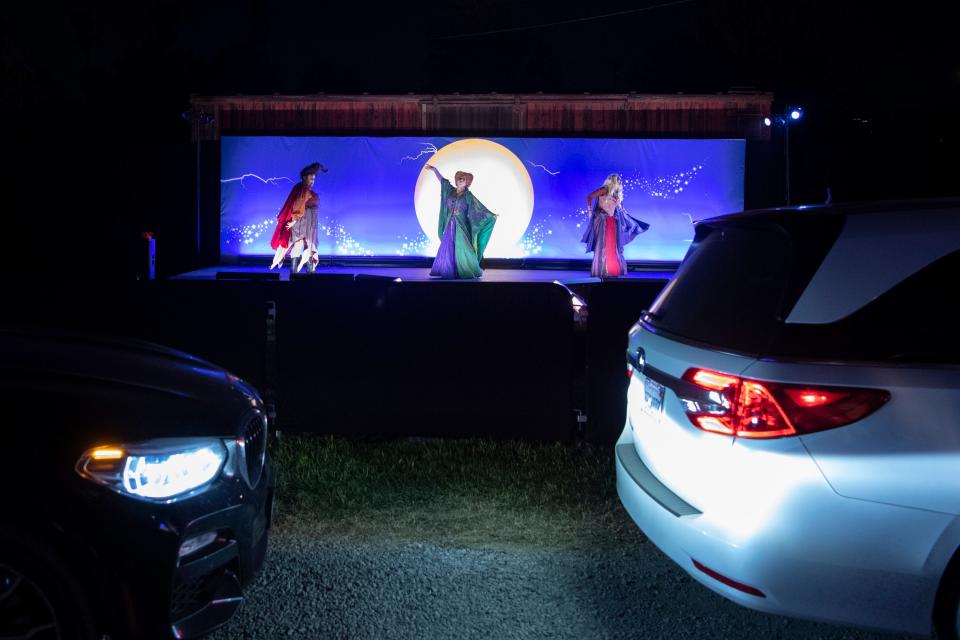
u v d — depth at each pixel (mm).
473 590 3764
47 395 2729
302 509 4789
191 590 2854
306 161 23281
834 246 2869
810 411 2672
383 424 6398
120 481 2631
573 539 4383
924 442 2629
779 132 22703
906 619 2674
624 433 3879
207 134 23312
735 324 2980
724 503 2801
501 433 6348
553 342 6281
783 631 3395
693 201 22938
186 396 3002
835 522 2660
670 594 3736
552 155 23031
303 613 3527
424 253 23375
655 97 22703
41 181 25188
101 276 21328
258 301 6383
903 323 2748
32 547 2508
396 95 23000
